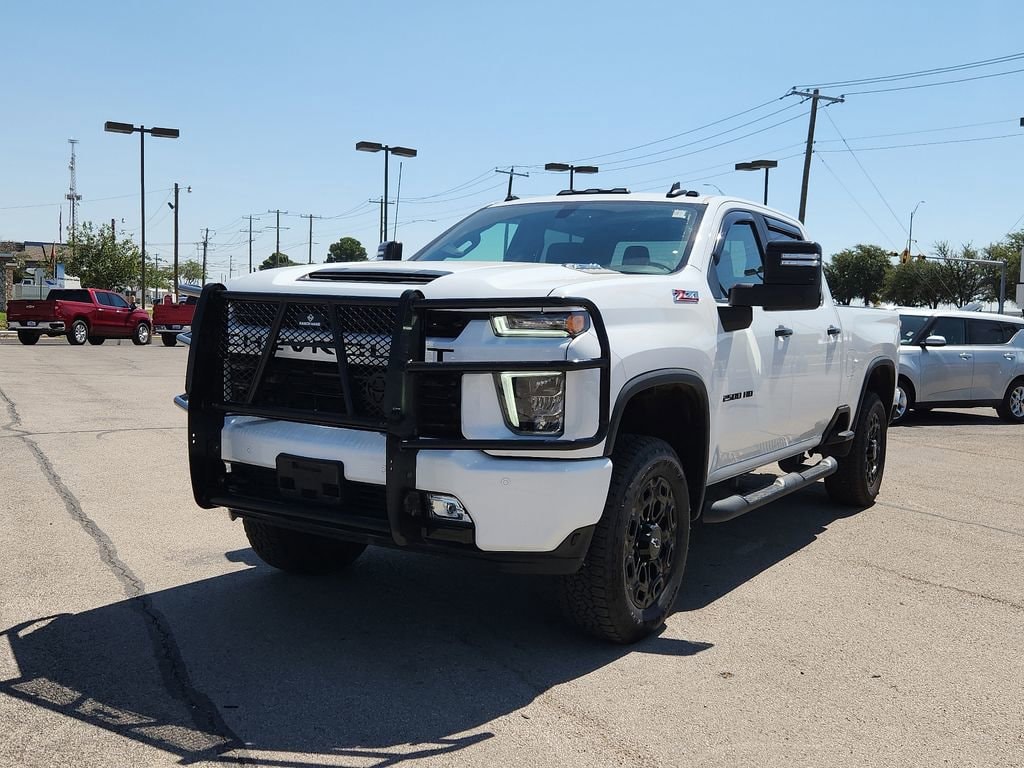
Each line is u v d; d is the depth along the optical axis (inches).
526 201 218.2
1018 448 423.8
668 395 173.8
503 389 135.3
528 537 135.6
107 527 225.8
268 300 150.3
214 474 159.9
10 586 180.2
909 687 143.5
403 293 136.8
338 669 144.6
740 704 135.4
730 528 251.1
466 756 117.1
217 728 123.2
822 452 260.7
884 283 3164.4
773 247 172.1
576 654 153.6
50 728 121.5
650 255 185.0
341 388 145.1
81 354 909.8
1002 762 119.5
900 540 239.1
